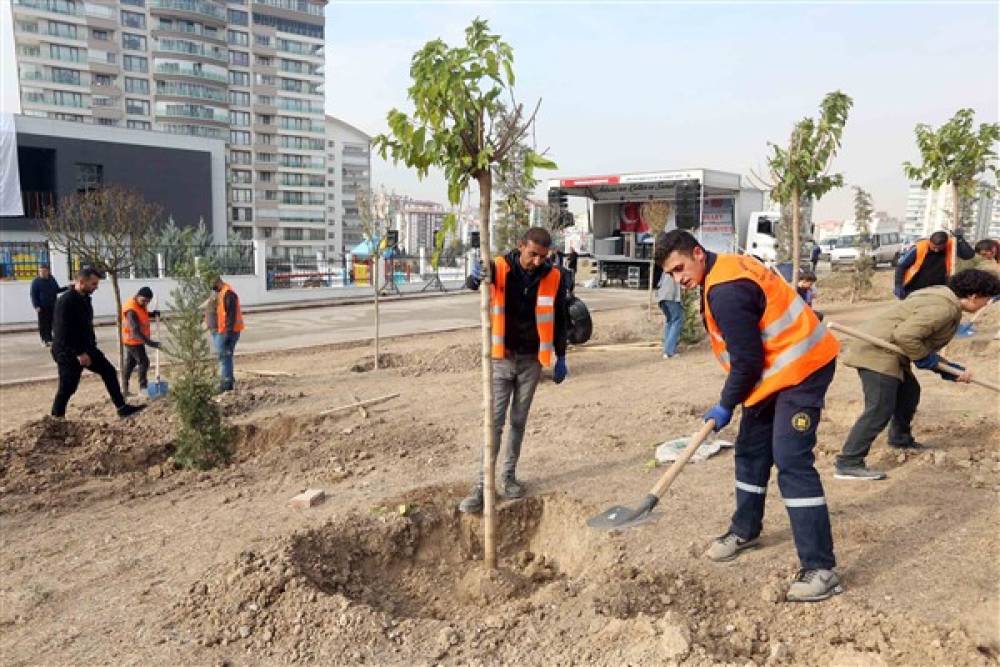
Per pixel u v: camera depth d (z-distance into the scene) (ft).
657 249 12.33
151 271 74.43
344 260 94.17
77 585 14.23
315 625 12.02
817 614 11.18
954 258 27.81
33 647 11.98
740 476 13.21
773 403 12.40
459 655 11.16
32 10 255.91
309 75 315.99
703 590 12.26
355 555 15.16
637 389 28.71
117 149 117.50
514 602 13.35
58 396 26.94
